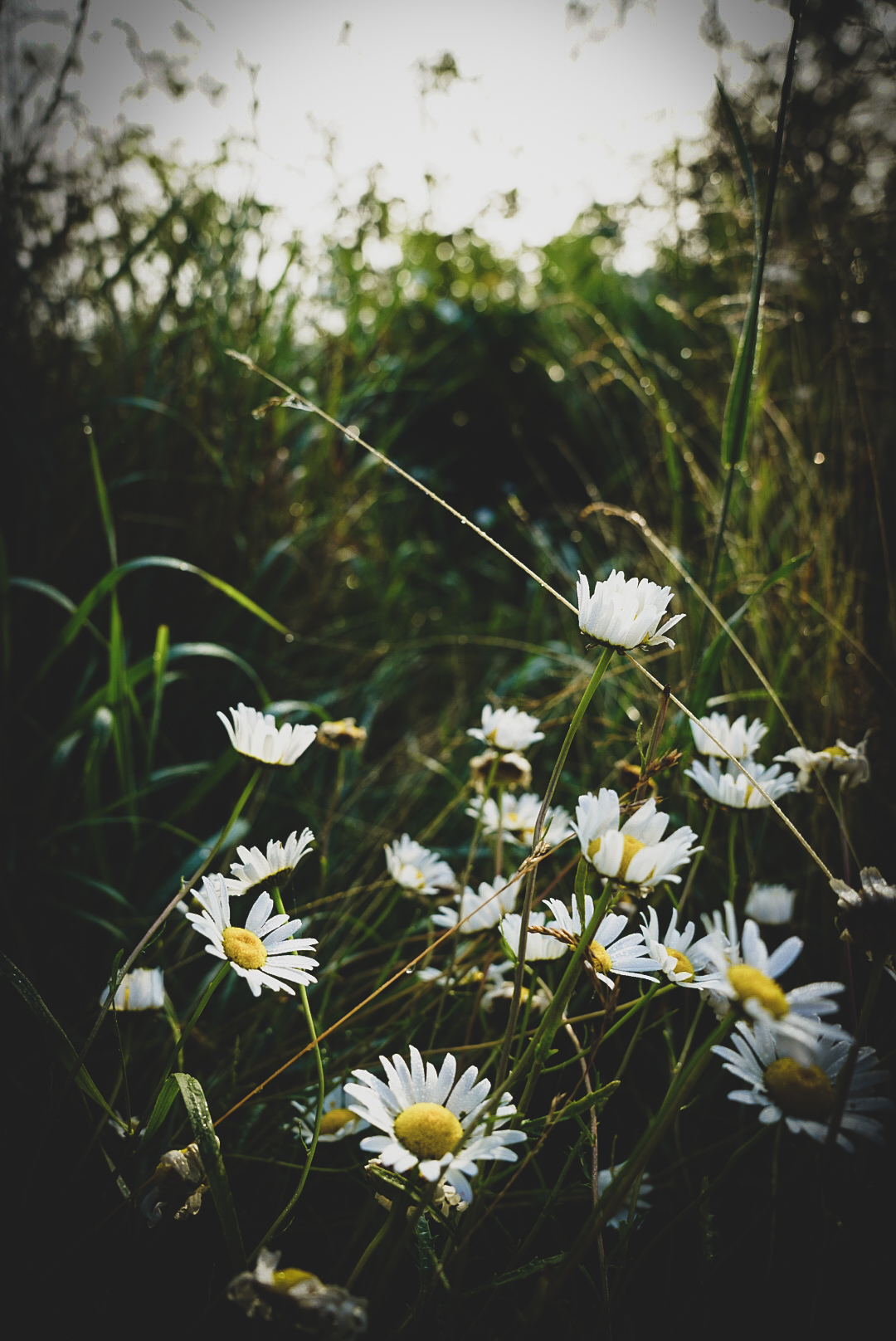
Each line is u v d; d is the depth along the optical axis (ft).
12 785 1.80
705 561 2.53
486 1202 1.28
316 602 2.85
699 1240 1.29
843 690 1.94
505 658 2.99
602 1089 1.11
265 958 1.16
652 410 2.98
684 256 3.46
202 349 2.73
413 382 4.11
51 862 1.80
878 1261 1.23
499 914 1.44
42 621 2.24
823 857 1.71
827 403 2.44
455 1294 1.10
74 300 2.52
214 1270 1.17
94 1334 1.15
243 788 2.16
